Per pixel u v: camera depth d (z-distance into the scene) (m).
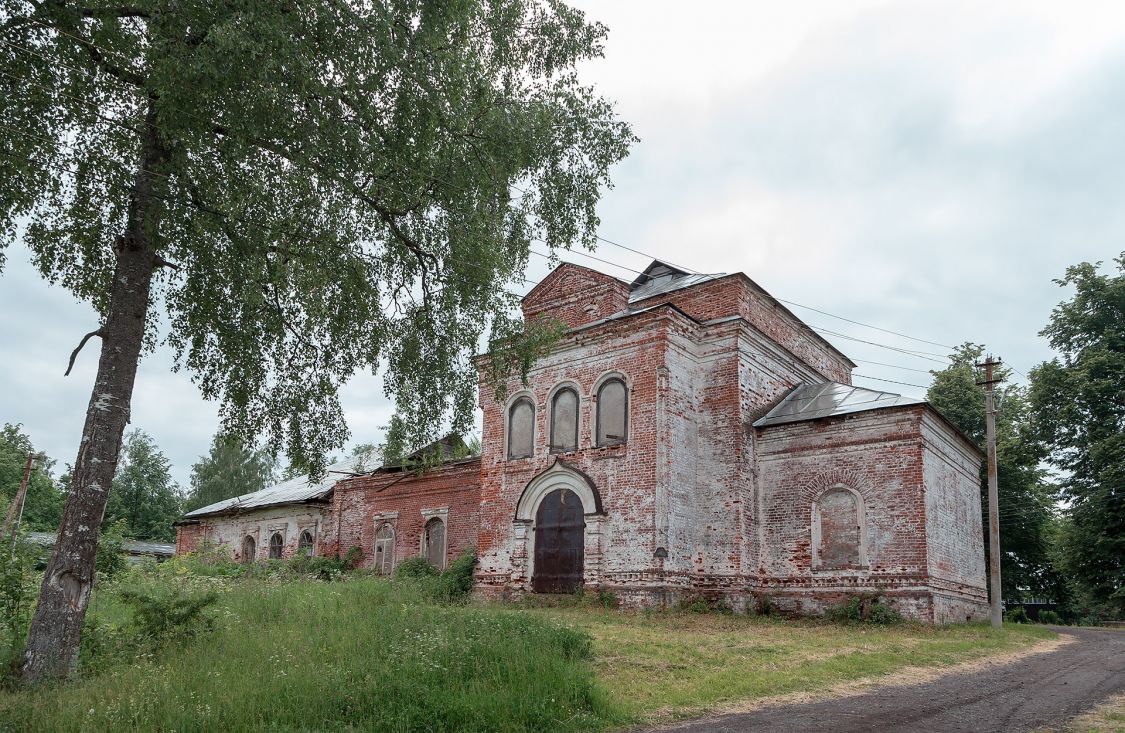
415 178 11.13
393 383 12.66
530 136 12.15
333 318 12.18
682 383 21.08
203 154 9.77
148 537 57.41
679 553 19.80
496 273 12.48
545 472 21.88
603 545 20.19
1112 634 22.17
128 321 10.21
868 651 13.50
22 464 49.50
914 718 8.38
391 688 8.11
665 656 11.98
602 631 14.71
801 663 11.96
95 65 9.78
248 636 11.06
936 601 18.62
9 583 10.38
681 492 20.30
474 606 18.44
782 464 20.97
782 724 8.02
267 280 11.48
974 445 23.47
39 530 46.00
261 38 8.96
